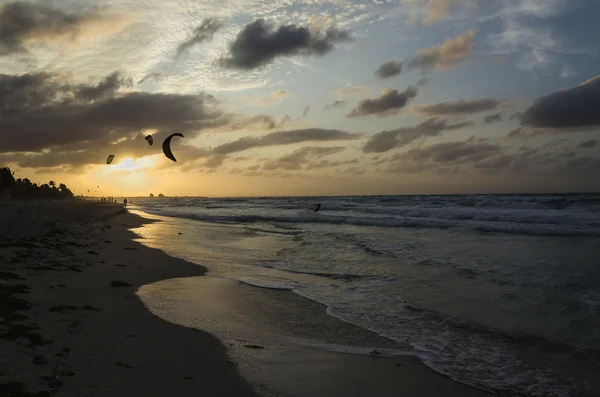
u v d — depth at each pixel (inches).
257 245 844.6
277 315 358.6
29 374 191.2
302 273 544.1
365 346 289.3
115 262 565.9
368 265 584.1
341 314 363.6
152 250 717.3
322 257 667.4
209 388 207.9
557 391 224.8
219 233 1109.1
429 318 348.8
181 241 912.3
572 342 287.0
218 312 358.6
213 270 561.0
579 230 907.4
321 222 1451.8
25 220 946.1
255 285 472.1
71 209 1831.9
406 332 318.0
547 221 1123.9
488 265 544.4
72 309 310.2
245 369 237.9
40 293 344.2
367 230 1095.0
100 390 188.1
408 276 504.1
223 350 263.7
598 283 425.7
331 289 454.6
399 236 920.3
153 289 426.3
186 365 232.8
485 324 330.0
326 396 212.8
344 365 255.0
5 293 320.8
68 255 564.4
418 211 1537.9
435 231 1009.5
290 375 235.8
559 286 418.9
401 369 251.3
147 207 3467.0
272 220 1601.9
